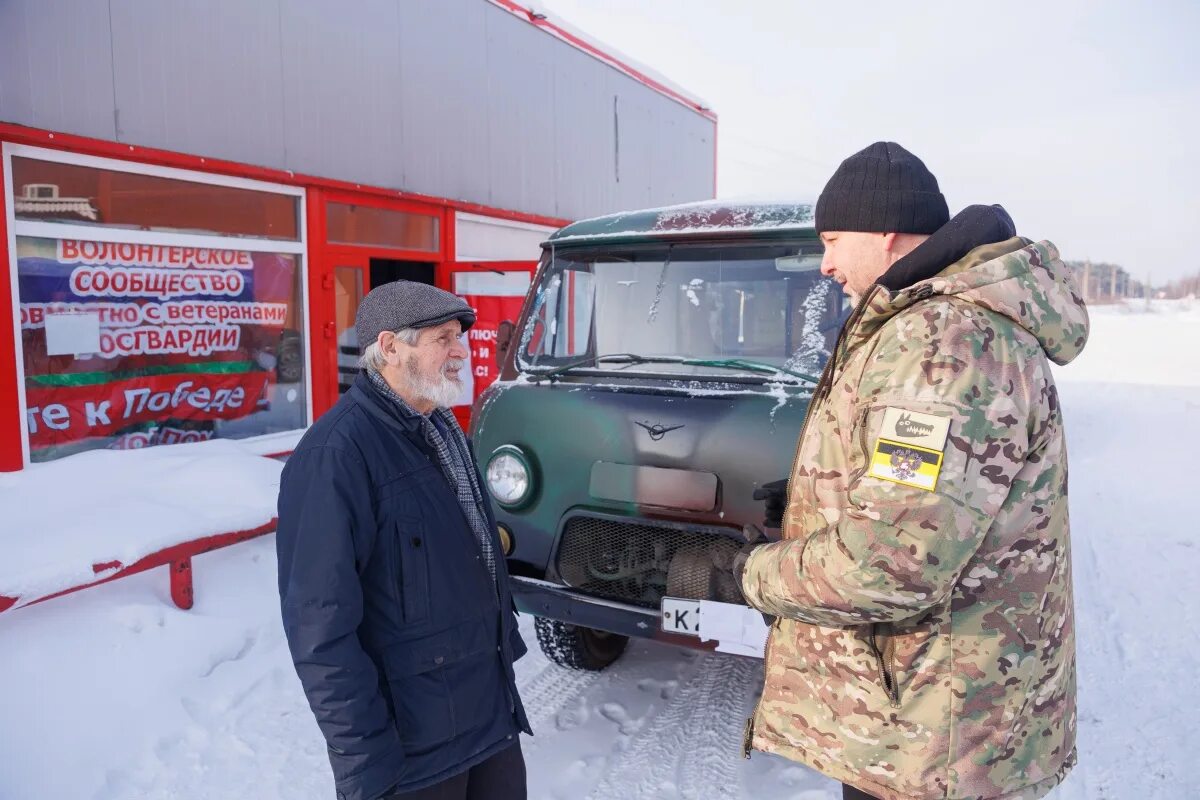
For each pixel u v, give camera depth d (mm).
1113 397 13602
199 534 3648
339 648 1523
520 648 1998
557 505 2912
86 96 4762
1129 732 3105
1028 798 1392
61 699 2916
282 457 6090
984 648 1333
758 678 3545
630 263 3199
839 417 1418
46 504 3783
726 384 2877
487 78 8359
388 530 1651
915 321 1298
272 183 6000
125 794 2672
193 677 3336
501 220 8758
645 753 2947
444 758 1702
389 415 1713
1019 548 1327
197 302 5621
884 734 1394
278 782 2775
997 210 1403
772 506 2057
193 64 5352
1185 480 7496
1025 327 1296
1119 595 4609
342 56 6523
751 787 2734
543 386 3076
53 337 4824
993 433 1228
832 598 1295
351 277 6895
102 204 4980
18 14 4418
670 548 2744
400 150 7219
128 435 5273
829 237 1562
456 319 1752
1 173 4445
